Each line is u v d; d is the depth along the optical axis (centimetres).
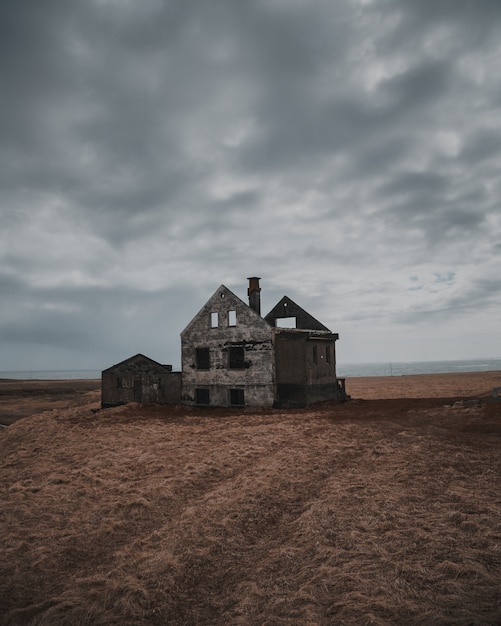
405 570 755
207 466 1591
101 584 841
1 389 7506
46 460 1880
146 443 2064
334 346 3466
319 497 1195
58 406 4938
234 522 1085
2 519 1202
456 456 1450
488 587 679
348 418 2450
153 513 1208
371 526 962
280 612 682
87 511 1238
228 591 784
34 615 748
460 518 948
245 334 3200
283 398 3064
